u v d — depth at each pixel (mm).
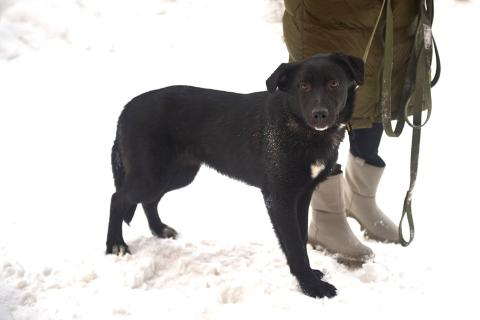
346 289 3289
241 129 3539
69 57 7938
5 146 5820
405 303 3156
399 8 3559
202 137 3703
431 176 5172
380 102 3701
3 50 7859
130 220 3967
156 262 3555
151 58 7980
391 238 4000
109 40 8266
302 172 3322
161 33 8492
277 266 3553
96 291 3219
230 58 7969
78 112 6672
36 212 4449
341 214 3734
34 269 3441
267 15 8867
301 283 3273
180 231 4188
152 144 3699
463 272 3568
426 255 3791
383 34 3588
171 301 3123
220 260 3607
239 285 3248
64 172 5328
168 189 3996
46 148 5824
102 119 6531
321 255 3756
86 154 5734
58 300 3125
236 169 3658
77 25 8391
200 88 3795
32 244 3832
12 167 5379
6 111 6621
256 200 4777
